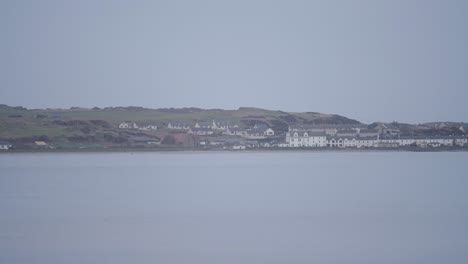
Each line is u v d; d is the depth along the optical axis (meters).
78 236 198.25
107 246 184.50
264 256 170.75
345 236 195.50
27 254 175.25
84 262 166.12
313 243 186.00
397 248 178.75
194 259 168.38
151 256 171.25
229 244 185.12
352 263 163.00
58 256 172.38
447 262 163.62
